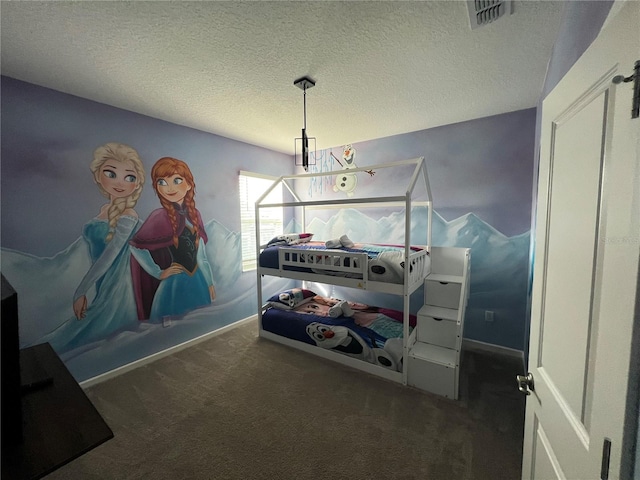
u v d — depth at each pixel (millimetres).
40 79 1938
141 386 2289
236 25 1400
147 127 2631
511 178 2703
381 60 1739
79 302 2260
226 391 2205
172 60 1717
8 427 749
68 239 2189
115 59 1701
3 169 1898
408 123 2928
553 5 1279
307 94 2203
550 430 852
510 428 1777
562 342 806
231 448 1657
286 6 1272
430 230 2834
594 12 934
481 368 2512
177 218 2906
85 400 963
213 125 2930
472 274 2953
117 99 2273
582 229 715
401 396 2115
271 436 1744
